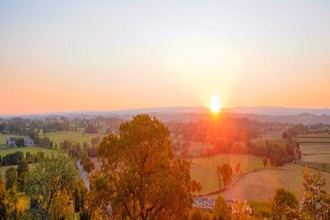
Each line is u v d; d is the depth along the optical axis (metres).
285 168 141.88
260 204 73.69
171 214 18.58
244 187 114.38
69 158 36.28
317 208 13.42
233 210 20.59
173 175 19.14
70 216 35.34
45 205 33.22
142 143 19.59
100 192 20.20
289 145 168.62
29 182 33.28
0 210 36.03
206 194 106.12
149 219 18.11
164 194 17.91
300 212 14.34
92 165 115.69
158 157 19.53
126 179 18.70
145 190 18.44
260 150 178.38
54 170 33.66
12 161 117.06
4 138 198.38
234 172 143.38
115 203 18.39
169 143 21.09
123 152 19.52
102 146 20.39
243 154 186.75
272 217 23.41
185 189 19.39
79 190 55.81
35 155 36.97
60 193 34.44
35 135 191.12
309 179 14.07
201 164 165.12
